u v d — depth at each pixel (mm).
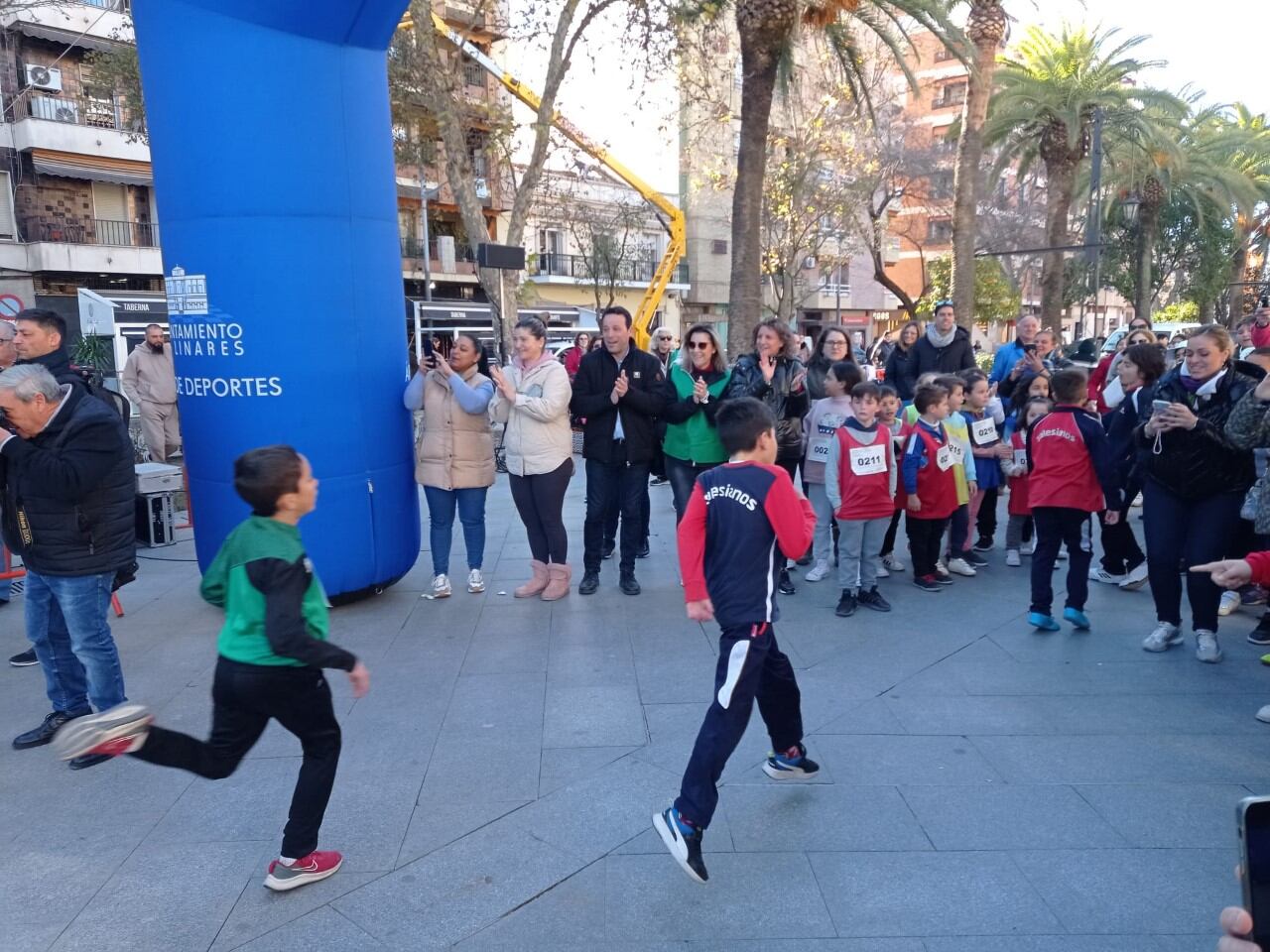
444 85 14266
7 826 3434
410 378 6242
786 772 3676
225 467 5438
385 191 5746
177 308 5410
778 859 3145
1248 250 39812
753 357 6242
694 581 3203
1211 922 2789
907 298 30969
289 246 5230
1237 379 4746
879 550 5949
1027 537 7840
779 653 3523
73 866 3166
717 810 3471
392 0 5207
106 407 3926
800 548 3191
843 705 4449
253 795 3637
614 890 2986
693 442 6191
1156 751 3928
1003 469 7094
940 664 4992
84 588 3924
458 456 6074
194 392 5449
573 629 5602
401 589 6496
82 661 3996
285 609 2676
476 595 6344
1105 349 9555
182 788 3699
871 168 29047
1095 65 22219
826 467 5801
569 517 9000
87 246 26469
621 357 6172
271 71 5055
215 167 5113
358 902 2934
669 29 14117
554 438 5992
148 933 2799
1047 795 3555
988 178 26469
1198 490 4883
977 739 4062
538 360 6051
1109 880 3004
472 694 4605
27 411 3627
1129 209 32812
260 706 2809
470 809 3490
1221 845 3203
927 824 3354
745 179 12633
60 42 25562
